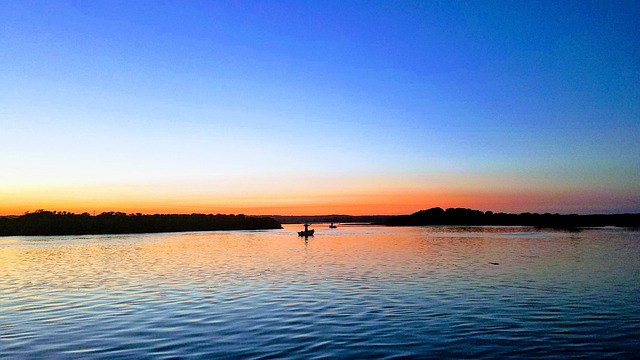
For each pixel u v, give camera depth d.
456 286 31.44
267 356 15.65
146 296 28.52
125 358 15.62
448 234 129.75
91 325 20.58
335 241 98.81
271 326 20.02
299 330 19.27
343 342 17.38
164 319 21.64
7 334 19.12
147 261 53.66
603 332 18.78
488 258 52.62
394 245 80.25
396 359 15.31
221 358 15.44
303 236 125.44
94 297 28.41
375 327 19.70
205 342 17.53
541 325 20.00
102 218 188.62
